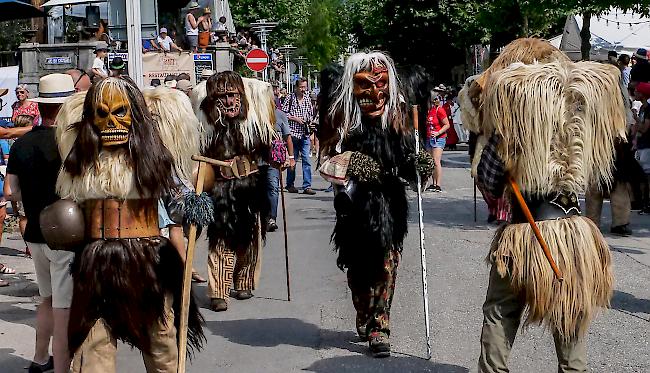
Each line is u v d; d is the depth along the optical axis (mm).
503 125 4988
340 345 7297
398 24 46156
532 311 5027
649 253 11227
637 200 14781
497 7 26062
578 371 5160
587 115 4969
